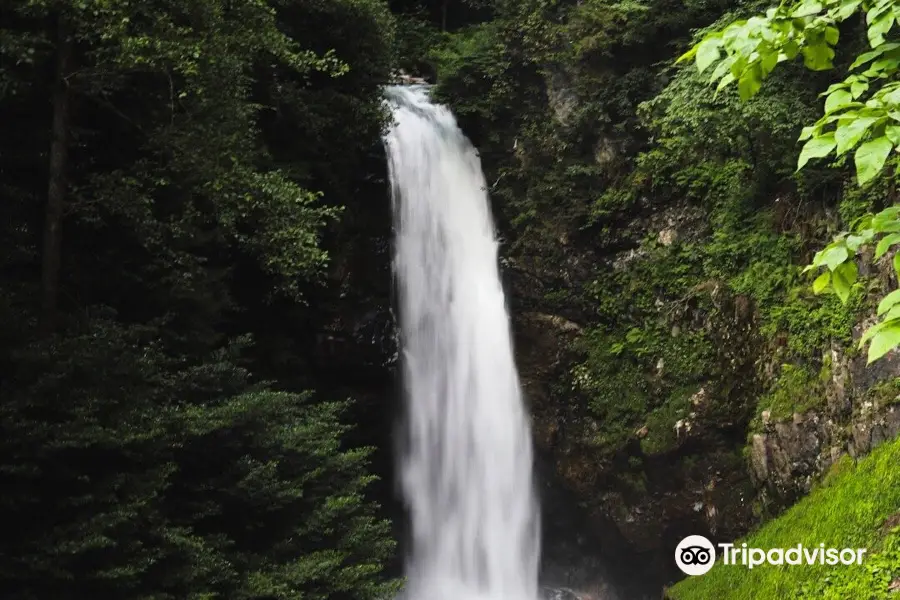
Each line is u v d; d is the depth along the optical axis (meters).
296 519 8.00
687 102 10.58
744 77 3.01
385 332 13.53
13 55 6.85
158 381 7.37
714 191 11.73
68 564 5.86
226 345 11.06
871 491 6.98
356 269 13.37
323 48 12.99
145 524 6.54
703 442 11.18
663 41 12.93
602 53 13.22
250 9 8.81
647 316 12.36
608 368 12.66
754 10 10.80
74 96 8.37
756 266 10.80
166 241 8.73
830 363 9.29
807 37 2.97
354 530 8.39
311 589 7.51
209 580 6.64
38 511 6.16
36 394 6.18
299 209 9.21
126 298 8.57
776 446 9.78
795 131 9.80
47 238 7.49
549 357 13.62
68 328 7.18
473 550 13.66
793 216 10.62
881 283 8.88
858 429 8.44
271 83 11.86
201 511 7.34
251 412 7.50
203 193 8.70
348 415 13.48
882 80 9.01
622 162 13.15
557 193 13.61
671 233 12.32
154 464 6.83
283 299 11.94
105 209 8.31
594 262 13.34
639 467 12.01
